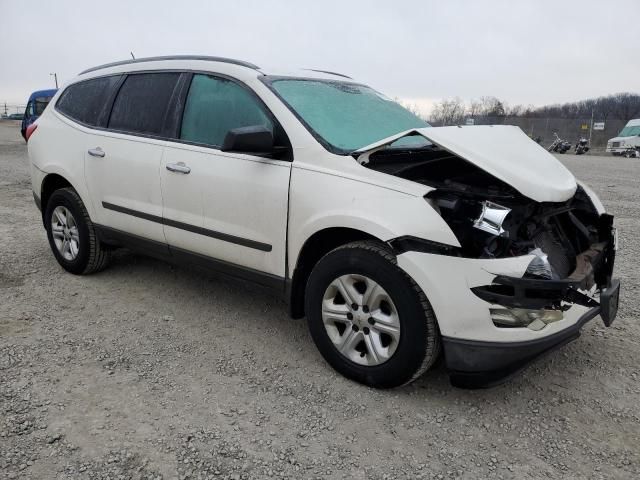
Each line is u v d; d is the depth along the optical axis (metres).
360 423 2.81
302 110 3.43
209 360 3.42
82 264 4.72
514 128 3.78
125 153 4.15
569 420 2.89
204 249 3.76
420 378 3.25
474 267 2.68
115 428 2.69
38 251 5.62
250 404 2.95
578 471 2.50
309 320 3.28
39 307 4.14
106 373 3.21
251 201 3.40
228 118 3.63
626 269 5.45
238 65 3.75
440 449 2.63
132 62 4.49
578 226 3.50
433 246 2.73
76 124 4.66
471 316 2.69
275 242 3.34
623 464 2.55
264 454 2.55
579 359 3.55
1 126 43.22
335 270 3.07
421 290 2.78
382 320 2.94
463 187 3.09
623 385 3.24
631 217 8.38
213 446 2.58
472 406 2.99
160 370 3.28
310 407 2.93
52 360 3.33
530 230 3.04
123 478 2.35
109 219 4.39
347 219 2.94
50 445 2.54
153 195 3.98
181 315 4.09
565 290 2.70
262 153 3.22
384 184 2.93
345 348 3.14
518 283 2.65
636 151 28.28
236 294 4.52
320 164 3.16
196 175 3.68
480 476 2.46
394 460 2.54
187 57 4.09
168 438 2.63
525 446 2.67
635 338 3.86
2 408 2.81
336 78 4.21
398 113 4.11
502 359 2.72
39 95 20.77
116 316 4.04
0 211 7.68
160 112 4.05
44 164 4.85
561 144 33.47
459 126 3.42
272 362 3.41
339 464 2.50
